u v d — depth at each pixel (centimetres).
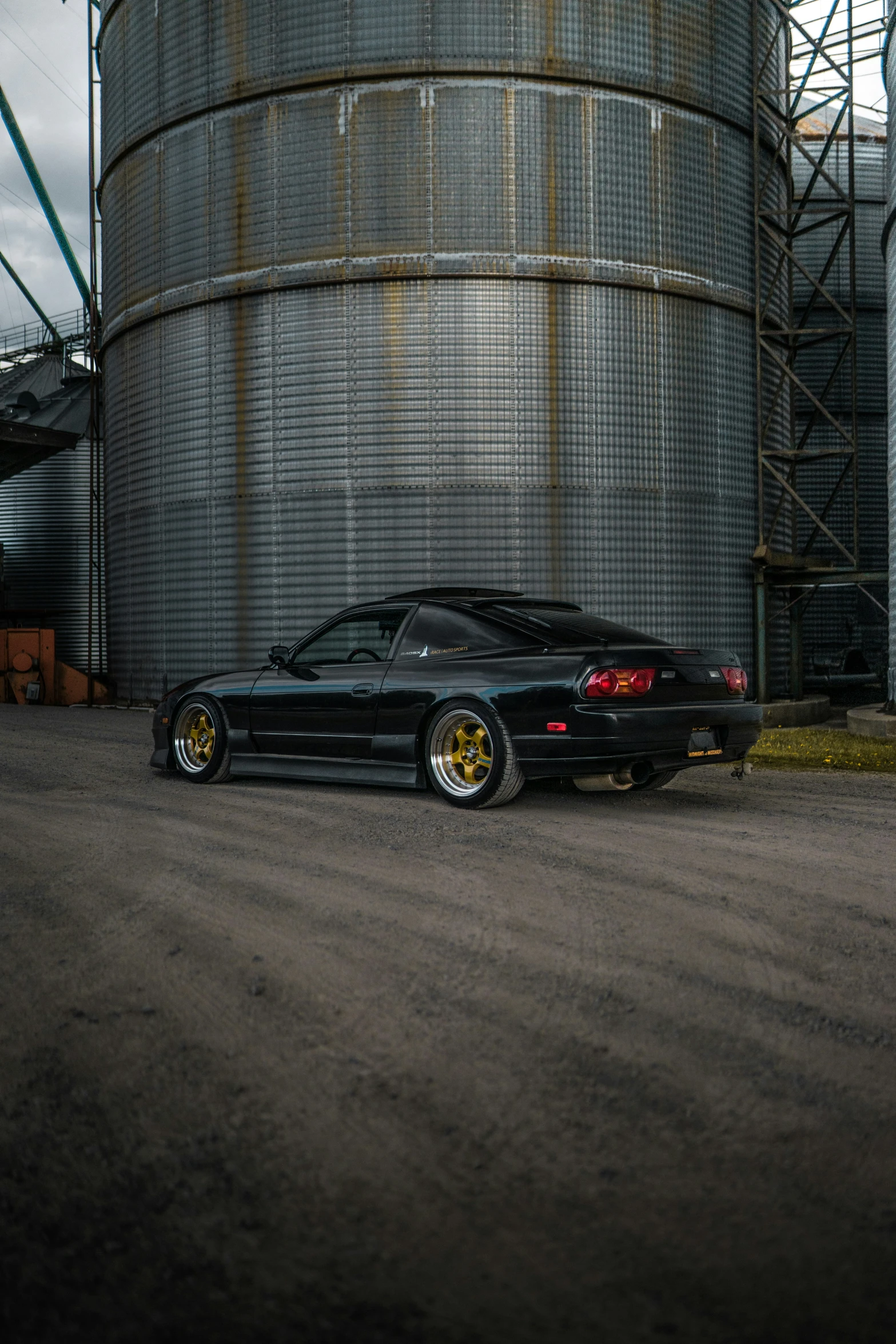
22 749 979
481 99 1339
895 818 581
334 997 299
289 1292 170
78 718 1438
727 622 1462
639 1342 157
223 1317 165
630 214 1379
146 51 1526
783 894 407
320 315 1384
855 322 1522
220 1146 217
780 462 1562
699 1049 263
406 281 1354
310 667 699
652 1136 220
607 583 1377
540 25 1343
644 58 1380
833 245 1933
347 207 1366
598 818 579
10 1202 197
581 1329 161
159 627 1543
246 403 1431
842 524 1934
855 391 1497
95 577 1858
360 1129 223
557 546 1361
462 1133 221
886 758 900
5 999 302
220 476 1455
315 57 1373
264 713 702
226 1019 284
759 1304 166
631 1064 254
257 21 1405
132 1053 263
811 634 1939
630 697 575
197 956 337
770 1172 206
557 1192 199
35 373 3003
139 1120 228
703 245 1432
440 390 1349
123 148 1587
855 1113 230
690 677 600
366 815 588
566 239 1355
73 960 334
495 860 468
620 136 1372
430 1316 164
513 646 618
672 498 1411
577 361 1365
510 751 592
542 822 562
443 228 1345
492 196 1343
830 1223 189
